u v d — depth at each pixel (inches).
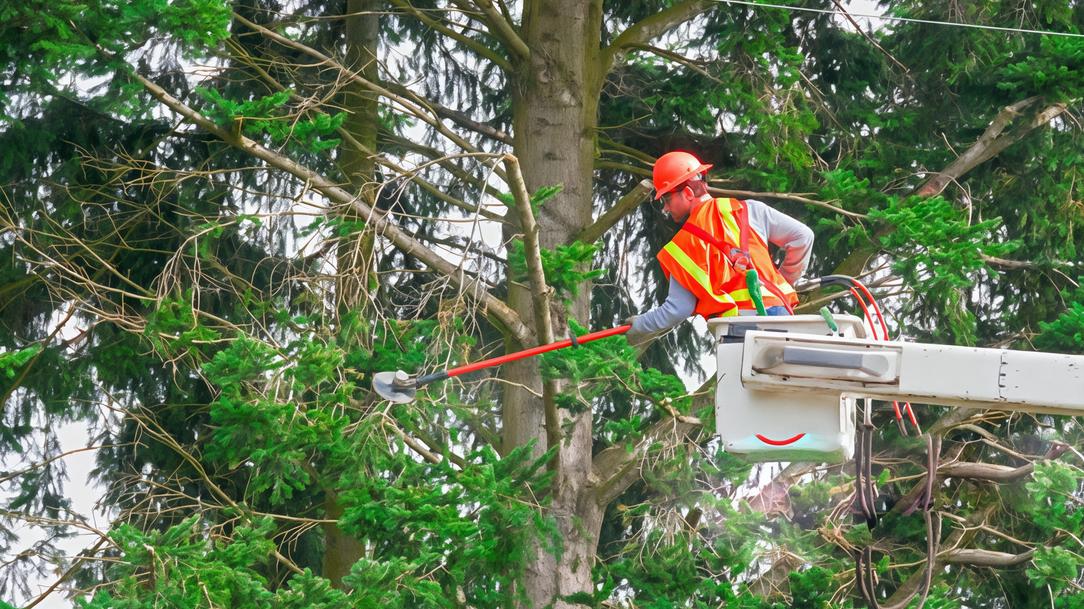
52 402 1441.9
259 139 1444.4
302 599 912.3
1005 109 1282.0
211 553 946.1
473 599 1054.4
